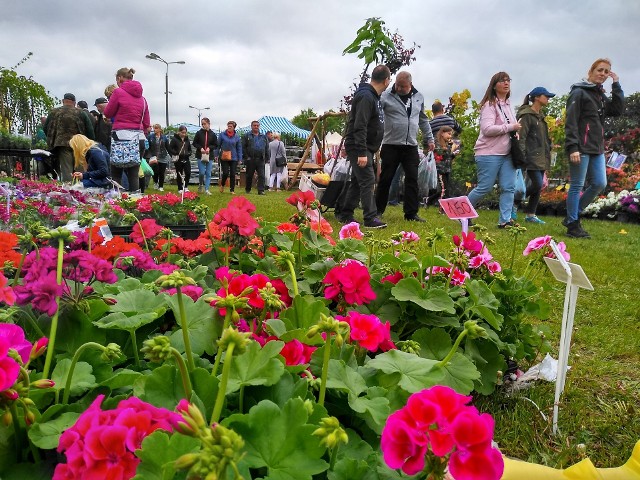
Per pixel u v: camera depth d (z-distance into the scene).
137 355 1.44
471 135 15.77
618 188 16.66
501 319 2.28
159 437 0.87
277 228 2.88
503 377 2.49
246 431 0.98
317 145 17.88
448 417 0.91
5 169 12.12
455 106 15.96
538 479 1.54
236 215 2.23
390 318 2.05
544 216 13.50
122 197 5.49
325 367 1.13
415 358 1.40
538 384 2.51
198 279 2.07
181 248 2.77
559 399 2.15
